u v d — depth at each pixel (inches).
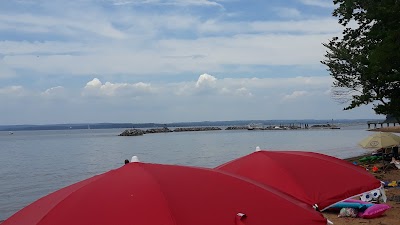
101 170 1333.7
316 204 171.5
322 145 2159.2
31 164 1566.2
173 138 3710.6
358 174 195.6
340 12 951.0
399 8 624.1
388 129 3688.5
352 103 830.5
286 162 195.8
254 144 2427.4
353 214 437.1
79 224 107.7
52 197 129.3
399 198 517.3
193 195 120.1
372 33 744.3
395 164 799.7
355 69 921.5
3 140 4382.4
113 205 113.2
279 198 131.3
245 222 115.2
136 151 2105.1
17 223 117.1
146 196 115.8
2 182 1098.1
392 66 640.4
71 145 2923.2
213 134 4589.1
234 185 131.5
